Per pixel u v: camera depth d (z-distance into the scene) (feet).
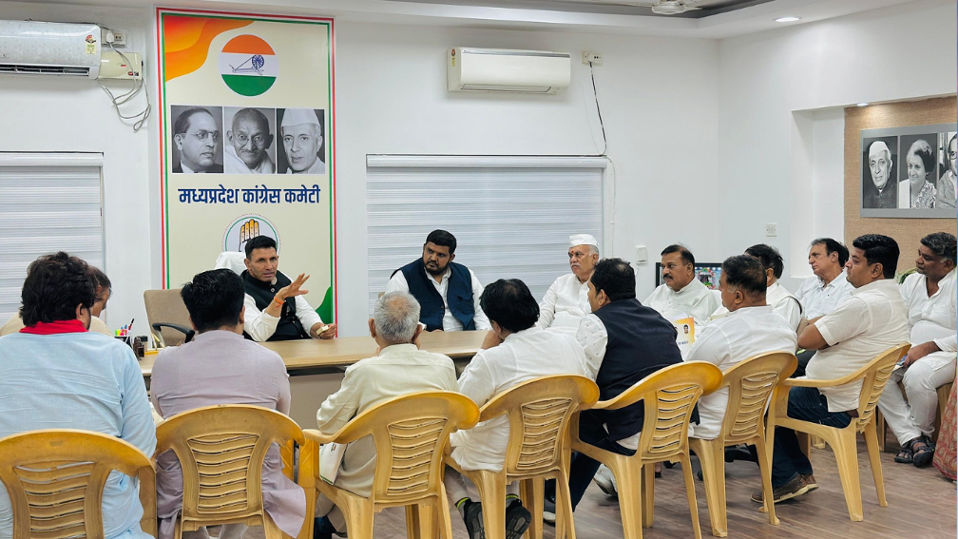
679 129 29.17
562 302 20.63
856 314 15.58
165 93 22.65
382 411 10.79
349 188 25.38
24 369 9.02
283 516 10.96
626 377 13.42
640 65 28.53
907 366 19.56
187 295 10.94
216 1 22.13
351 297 25.59
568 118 27.73
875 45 24.31
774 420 15.75
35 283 9.18
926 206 23.71
